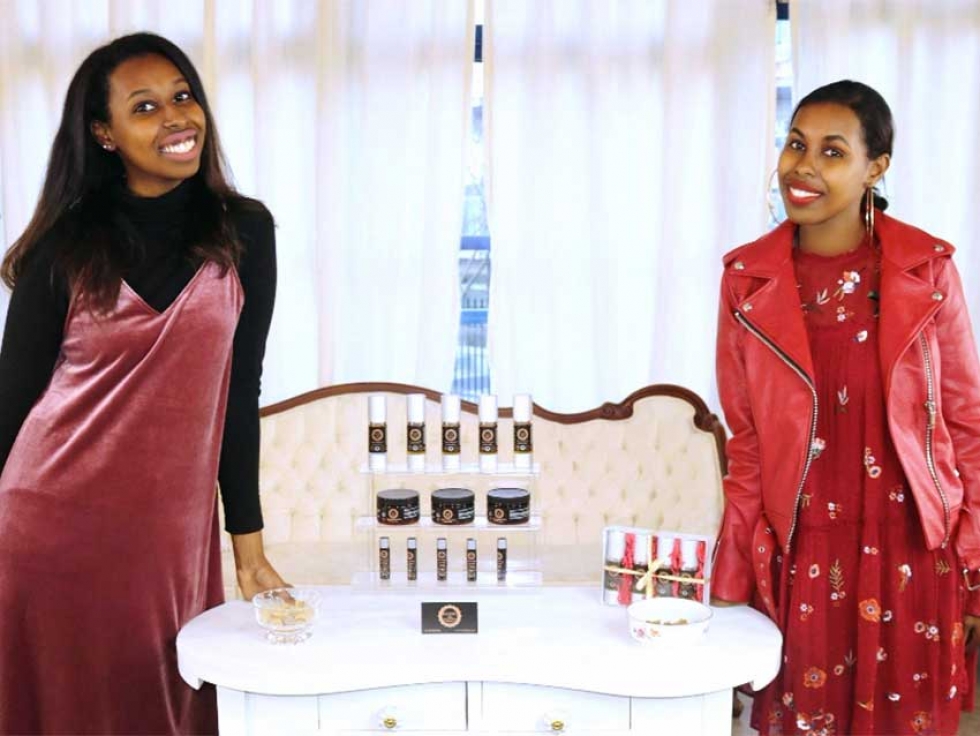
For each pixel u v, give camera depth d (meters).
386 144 3.30
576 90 3.31
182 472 1.81
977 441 1.87
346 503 3.05
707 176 3.33
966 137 3.30
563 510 3.03
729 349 1.97
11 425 1.83
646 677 1.71
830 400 1.86
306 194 3.36
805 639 1.89
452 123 3.31
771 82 3.29
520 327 3.35
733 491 1.99
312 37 3.29
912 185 3.29
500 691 1.76
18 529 1.80
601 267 3.30
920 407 1.83
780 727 1.97
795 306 1.85
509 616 1.96
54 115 3.34
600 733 1.76
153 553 1.82
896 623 1.87
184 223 1.82
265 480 3.04
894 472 1.86
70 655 1.84
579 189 3.34
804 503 1.89
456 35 3.29
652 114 3.33
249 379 1.93
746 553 1.98
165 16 3.30
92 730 1.87
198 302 1.77
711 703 1.75
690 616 1.87
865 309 1.85
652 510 3.01
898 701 1.89
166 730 1.91
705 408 3.01
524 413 2.05
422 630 1.88
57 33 3.33
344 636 1.86
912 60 3.25
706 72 3.29
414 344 3.42
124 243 1.76
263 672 1.71
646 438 3.03
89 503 1.79
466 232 3.46
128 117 1.72
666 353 3.32
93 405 1.78
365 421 3.06
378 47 3.27
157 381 1.77
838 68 3.22
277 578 2.00
